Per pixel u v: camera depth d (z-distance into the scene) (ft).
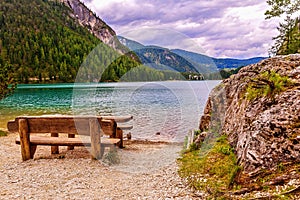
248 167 11.94
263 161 11.66
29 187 13.97
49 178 15.28
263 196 10.09
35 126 19.12
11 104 68.80
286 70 15.57
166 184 13.70
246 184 11.27
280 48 78.59
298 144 11.34
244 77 20.21
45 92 116.57
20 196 12.77
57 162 18.39
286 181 10.50
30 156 19.30
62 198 12.44
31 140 19.35
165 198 11.89
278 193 10.03
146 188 13.39
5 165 18.07
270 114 13.01
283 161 11.29
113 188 13.60
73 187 13.85
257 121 13.30
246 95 16.89
